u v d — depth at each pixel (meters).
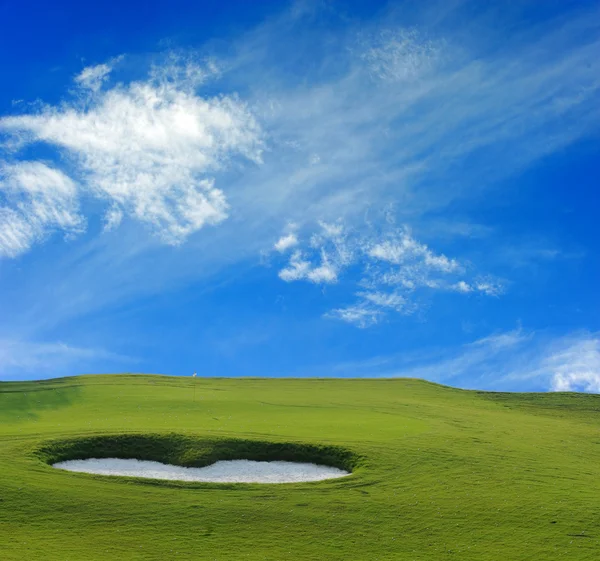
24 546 34.28
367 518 39.47
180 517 38.94
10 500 39.12
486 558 35.00
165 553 34.66
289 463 49.28
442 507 41.09
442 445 53.44
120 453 49.44
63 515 38.16
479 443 55.19
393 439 54.31
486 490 43.91
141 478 44.50
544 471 48.38
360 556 35.06
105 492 41.72
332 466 48.84
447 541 36.81
